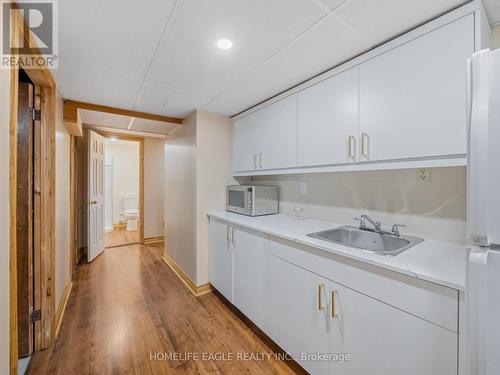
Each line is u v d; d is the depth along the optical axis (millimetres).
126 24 1161
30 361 1515
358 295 1131
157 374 1431
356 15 1102
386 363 1026
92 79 1775
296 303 1470
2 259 853
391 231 1541
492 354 593
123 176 5832
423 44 1146
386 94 1287
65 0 982
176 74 1702
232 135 2721
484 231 607
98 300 2314
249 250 1922
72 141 2986
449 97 1065
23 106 1597
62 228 2156
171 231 3271
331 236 1676
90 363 1510
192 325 1935
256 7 1054
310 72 1662
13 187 942
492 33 1179
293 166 1888
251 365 1518
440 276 877
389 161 1303
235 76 1733
